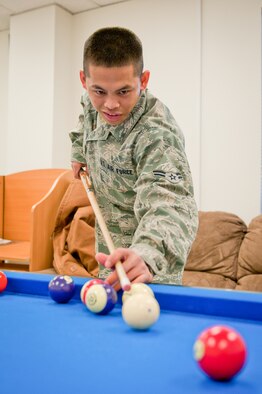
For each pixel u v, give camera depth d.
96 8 3.73
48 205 2.51
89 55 1.11
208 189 3.23
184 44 3.34
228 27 3.16
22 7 3.73
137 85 1.15
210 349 0.55
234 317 0.89
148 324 0.78
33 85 3.77
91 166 1.49
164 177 1.11
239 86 3.12
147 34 3.50
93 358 0.64
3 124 4.32
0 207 3.26
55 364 0.62
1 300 1.05
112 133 1.30
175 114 3.37
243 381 0.56
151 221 1.05
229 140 3.16
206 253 2.86
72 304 1.01
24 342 0.72
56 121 3.70
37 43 3.75
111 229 1.54
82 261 2.42
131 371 0.59
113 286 0.98
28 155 3.79
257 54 3.06
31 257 2.41
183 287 0.98
